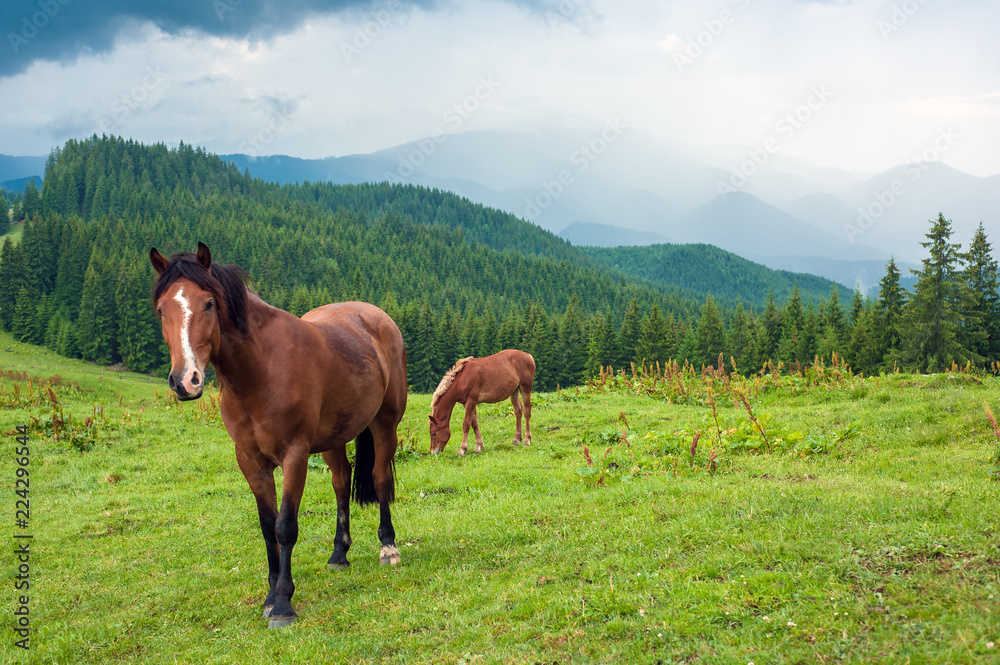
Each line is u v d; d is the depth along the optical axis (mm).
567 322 102500
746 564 4797
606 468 9172
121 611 5797
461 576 5703
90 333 107438
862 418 10922
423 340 100188
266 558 7113
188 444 14328
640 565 5148
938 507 5348
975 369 14672
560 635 4184
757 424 9938
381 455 7035
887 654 3328
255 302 5531
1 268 123812
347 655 4414
